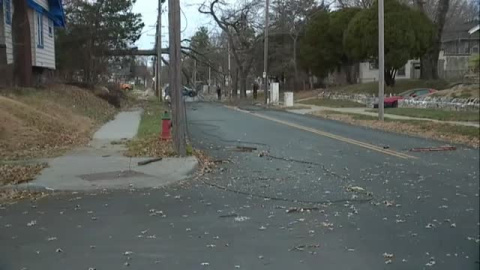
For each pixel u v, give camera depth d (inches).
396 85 1765.5
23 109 658.2
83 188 376.5
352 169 473.1
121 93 1691.7
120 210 312.8
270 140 724.0
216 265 215.6
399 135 794.8
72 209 314.8
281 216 299.1
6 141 544.7
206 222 285.4
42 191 366.6
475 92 1221.7
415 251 234.2
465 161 520.1
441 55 2453.2
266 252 233.1
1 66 837.2
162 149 555.8
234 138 748.6
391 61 1644.9
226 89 3041.3
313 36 2113.7
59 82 1167.0
